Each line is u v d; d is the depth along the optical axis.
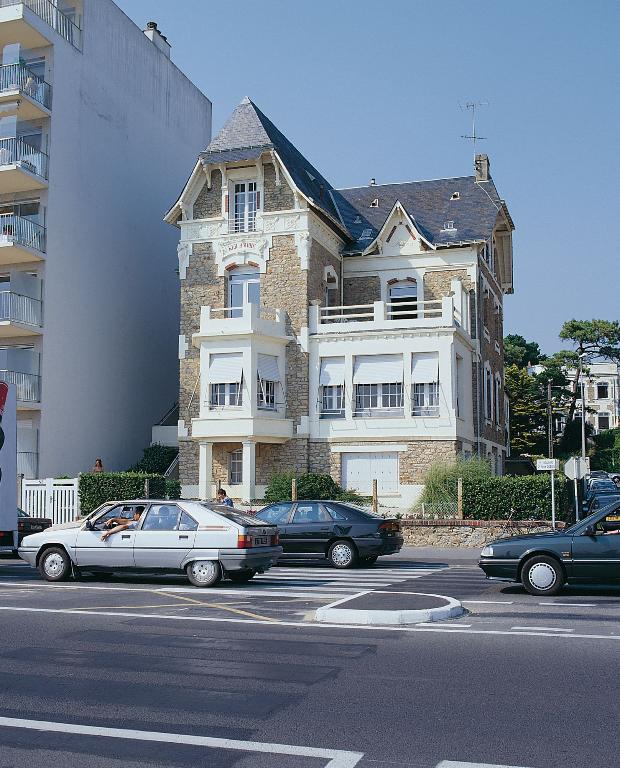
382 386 32.47
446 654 9.05
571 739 6.13
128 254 39.31
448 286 36.28
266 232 34.12
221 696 7.36
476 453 35.06
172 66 44.12
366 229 39.00
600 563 13.70
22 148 33.59
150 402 40.62
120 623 11.18
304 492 29.02
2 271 34.22
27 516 23.84
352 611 11.19
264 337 32.62
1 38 34.00
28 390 32.59
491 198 38.75
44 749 5.97
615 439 77.94
